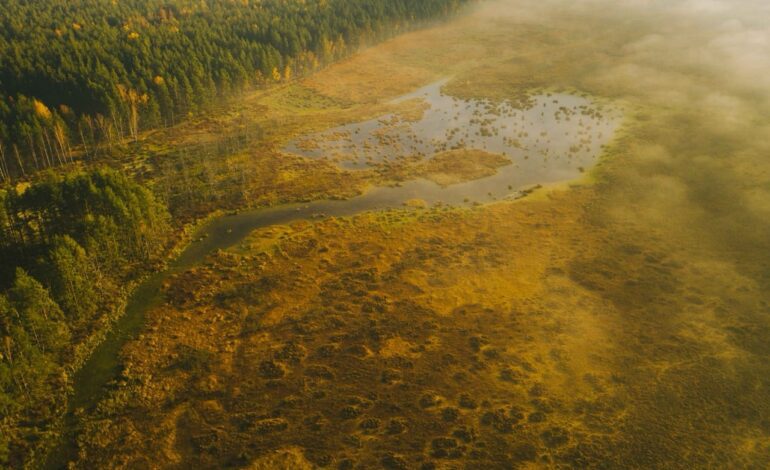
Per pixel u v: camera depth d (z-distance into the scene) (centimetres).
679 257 6956
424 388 5028
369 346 5566
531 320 5897
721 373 5091
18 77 10944
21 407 4769
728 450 4322
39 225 6731
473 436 4512
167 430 4647
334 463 4306
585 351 5428
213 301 6319
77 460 4394
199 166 9856
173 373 5266
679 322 5803
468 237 7612
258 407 4862
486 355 5412
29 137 9262
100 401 4941
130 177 9394
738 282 6412
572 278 6619
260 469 4266
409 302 6234
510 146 10788
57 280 5588
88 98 10812
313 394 4984
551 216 8100
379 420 4694
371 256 7175
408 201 8700
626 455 4297
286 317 6028
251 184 9262
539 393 4931
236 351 5550
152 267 6931
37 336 5219
